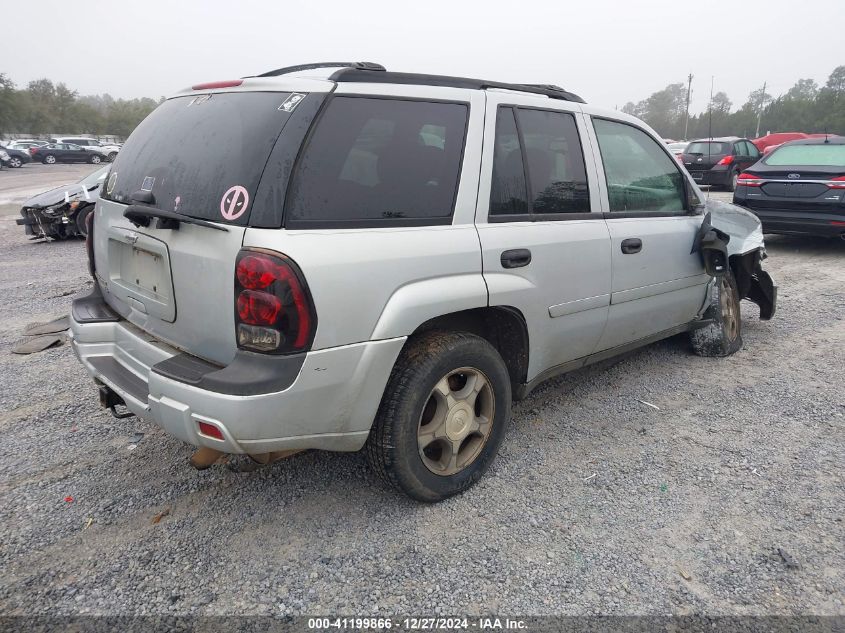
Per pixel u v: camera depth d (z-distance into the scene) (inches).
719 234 169.3
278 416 89.3
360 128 99.3
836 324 223.6
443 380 109.6
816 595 92.9
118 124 3764.8
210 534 105.6
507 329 125.6
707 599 92.2
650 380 173.8
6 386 167.6
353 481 121.8
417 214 104.3
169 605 89.9
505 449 135.0
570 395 163.8
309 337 89.3
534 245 121.0
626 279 145.8
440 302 103.7
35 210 406.9
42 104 3223.4
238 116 98.9
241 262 87.1
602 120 145.9
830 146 335.3
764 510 113.5
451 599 91.7
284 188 89.6
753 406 157.1
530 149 125.3
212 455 102.5
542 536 105.9
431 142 108.3
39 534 105.1
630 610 90.0
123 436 139.6
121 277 115.8
